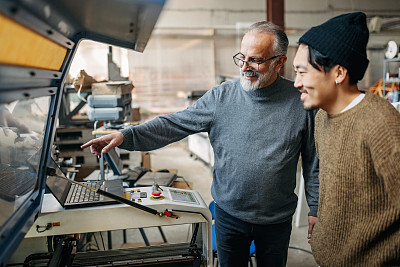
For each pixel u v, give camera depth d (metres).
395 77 4.29
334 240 0.99
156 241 2.81
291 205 1.44
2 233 0.73
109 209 1.25
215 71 8.59
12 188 1.04
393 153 0.79
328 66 0.90
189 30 8.33
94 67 5.86
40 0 0.62
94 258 1.31
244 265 1.51
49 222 1.21
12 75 0.66
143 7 0.68
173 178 2.11
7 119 1.10
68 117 2.98
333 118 0.97
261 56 1.28
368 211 0.90
